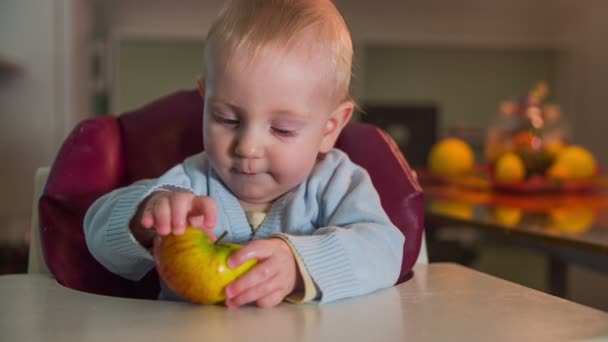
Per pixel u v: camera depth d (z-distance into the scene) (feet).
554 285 7.31
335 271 2.30
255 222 3.00
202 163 3.08
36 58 8.19
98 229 2.58
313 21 2.68
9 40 8.16
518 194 6.25
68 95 8.31
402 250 2.70
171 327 1.91
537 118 6.87
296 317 2.03
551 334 1.85
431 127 13.70
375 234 2.60
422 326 1.92
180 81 13.39
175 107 3.49
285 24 2.60
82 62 9.88
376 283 2.39
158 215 2.24
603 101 14.32
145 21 13.39
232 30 2.58
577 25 14.82
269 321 1.98
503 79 14.71
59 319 2.01
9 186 8.21
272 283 2.17
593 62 14.61
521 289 2.41
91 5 12.14
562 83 14.82
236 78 2.51
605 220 4.59
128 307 2.15
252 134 2.57
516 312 2.07
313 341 1.77
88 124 3.25
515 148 6.72
